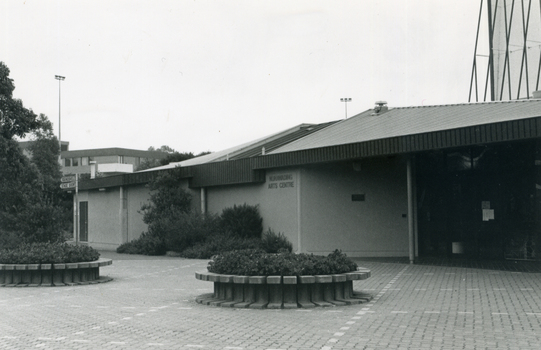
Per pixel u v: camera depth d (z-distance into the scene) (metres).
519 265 18.03
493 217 20.02
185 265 20.83
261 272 11.41
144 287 14.80
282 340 8.20
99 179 33.03
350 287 11.95
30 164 30.89
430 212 21.94
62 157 101.44
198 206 28.38
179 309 11.17
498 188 19.89
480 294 12.33
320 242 23.03
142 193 30.62
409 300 11.74
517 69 37.41
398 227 23.11
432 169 21.86
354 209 23.17
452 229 21.22
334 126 27.73
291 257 11.85
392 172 23.23
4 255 15.82
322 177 23.14
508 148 19.59
